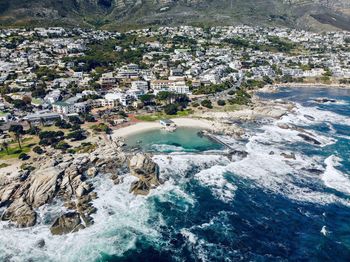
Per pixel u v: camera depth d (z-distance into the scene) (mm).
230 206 106312
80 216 100250
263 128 179375
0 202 104875
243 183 120125
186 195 113000
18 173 118500
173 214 102438
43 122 178625
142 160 127000
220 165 134250
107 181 121125
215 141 159750
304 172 126250
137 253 85875
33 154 138250
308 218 99000
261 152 145375
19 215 99500
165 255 85188
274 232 93438
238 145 154000
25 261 83312
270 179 122125
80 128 173625
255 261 82562
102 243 89625
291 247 87438
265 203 107375
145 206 106688
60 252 86375
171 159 137500
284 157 139000
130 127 179625
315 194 111375
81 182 116312
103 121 186375
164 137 165875
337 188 114500
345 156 139500
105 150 140000
